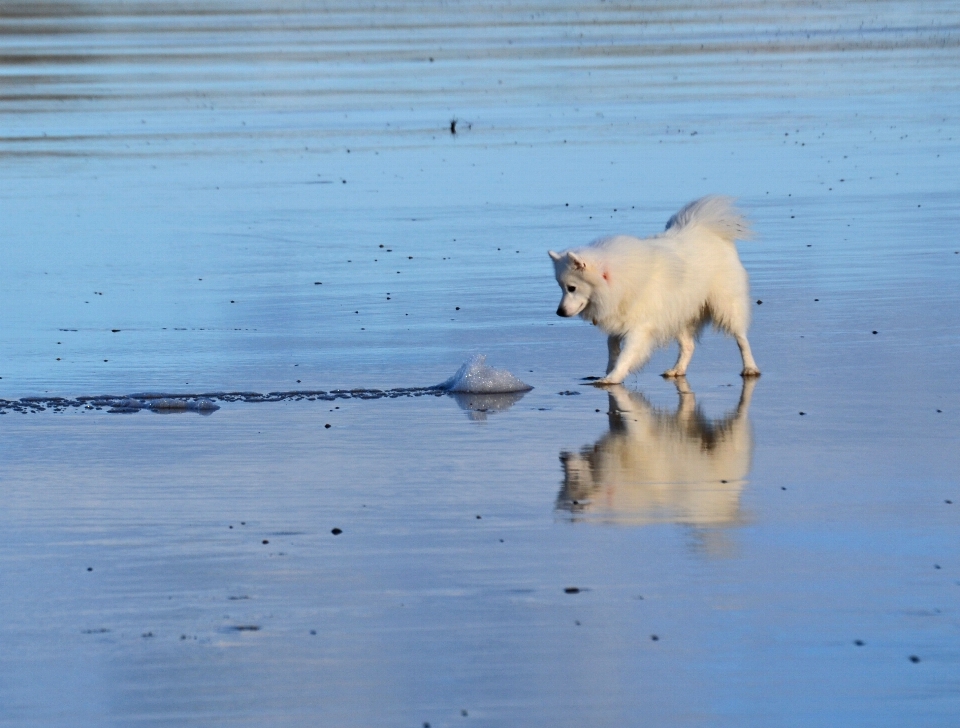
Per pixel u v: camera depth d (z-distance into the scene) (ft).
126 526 92.94
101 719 66.39
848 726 64.80
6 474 106.01
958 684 68.49
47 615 77.97
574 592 79.92
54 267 200.64
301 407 127.65
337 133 336.08
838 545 86.79
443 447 112.57
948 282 179.32
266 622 76.59
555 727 65.00
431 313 169.89
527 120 353.31
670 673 69.92
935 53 521.65
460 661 71.51
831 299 172.04
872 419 119.85
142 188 266.98
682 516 93.20
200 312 171.94
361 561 85.46
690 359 145.79
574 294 135.54
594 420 121.60
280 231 225.56
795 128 334.24
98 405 129.39
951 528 89.81
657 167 279.69
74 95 415.44
